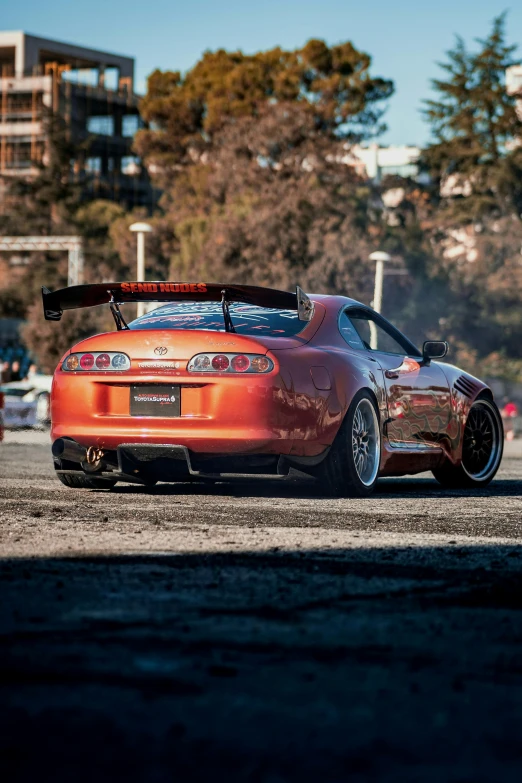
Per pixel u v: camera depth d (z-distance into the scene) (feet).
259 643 8.65
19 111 324.80
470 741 6.24
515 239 190.60
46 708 6.75
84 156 280.51
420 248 182.80
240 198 187.21
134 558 12.92
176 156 228.84
